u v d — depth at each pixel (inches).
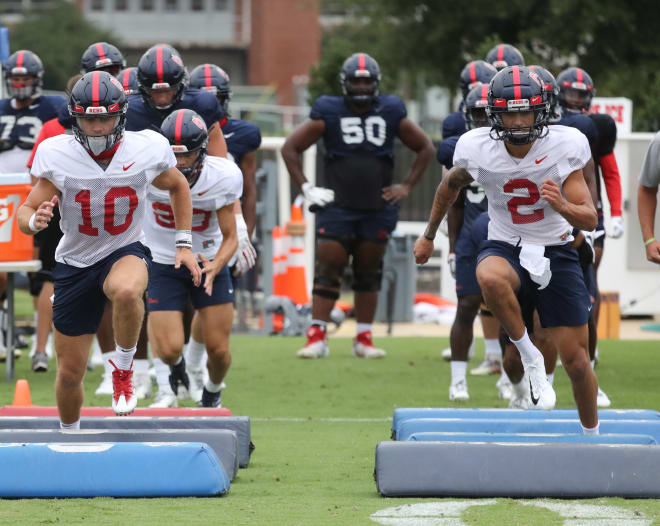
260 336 1841.8
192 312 1154.7
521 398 1082.7
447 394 1238.3
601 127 1249.4
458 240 1193.4
